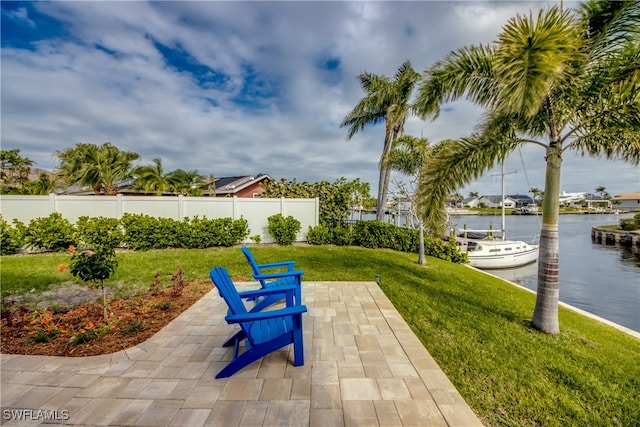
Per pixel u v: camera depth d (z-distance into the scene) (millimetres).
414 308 4559
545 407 2336
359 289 5426
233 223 10172
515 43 3146
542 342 3619
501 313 4641
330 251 9617
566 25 3062
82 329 3422
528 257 13234
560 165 3926
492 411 2260
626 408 2383
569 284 10562
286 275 3973
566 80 3543
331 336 3424
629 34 3525
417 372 2674
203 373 2617
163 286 5504
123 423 1996
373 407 2189
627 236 20516
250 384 2457
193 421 2016
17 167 18266
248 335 2588
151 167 15609
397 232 10977
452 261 10719
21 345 3111
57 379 2506
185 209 10273
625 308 7973
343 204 11891
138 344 3168
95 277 3691
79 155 14016
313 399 2266
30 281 5738
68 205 9219
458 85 4383
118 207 9594
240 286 5520
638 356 3445
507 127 4223
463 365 2941
